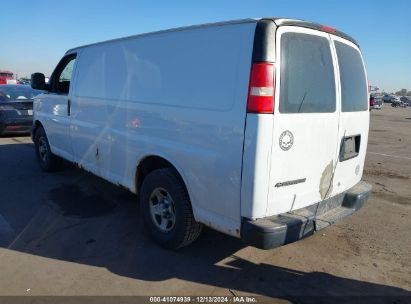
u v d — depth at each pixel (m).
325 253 4.04
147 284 3.35
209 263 3.74
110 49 4.55
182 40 3.51
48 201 5.37
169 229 3.90
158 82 3.76
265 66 2.83
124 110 4.28
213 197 3.27
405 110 49.38
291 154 3.07
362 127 4.09
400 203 5.84
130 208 5.14
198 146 3.34
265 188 2.95
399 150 11.39
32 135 7.11
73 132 5.51
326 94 3.38
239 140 2.96
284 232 2.98
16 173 6.82
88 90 5.02
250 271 3.63
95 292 3.21
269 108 2.84
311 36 3.23
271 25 2.88
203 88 3.27
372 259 3.95
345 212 3.72
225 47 3.11
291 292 3.31
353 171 4.04
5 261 3.68
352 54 3.86
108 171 4.77
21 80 43.41
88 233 4.34
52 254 3.84
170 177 3.72
